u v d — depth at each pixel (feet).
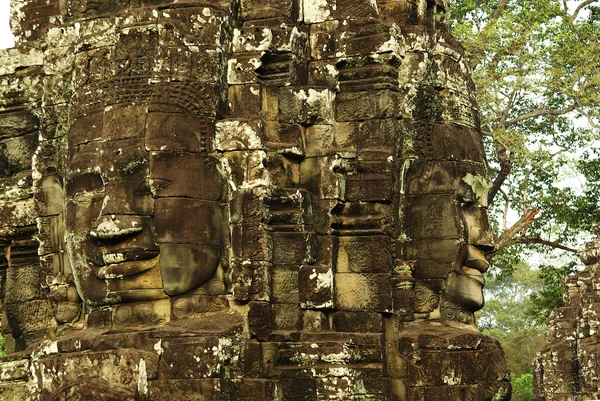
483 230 42.52
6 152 42.75
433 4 43.27
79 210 37.76
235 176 37.01
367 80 39.55
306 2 40.22
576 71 88.48
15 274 42.09
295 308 37.55
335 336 37.45
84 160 37.58
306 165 38.73
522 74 87.56
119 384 33.78
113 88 37.45
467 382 39.32
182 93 36.94
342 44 39.73
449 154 41.57
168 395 34.47
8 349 42.83
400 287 39.27
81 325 39.40
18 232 41.86
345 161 39.04
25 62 42.01
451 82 42.50
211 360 34.68
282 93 38.60
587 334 70.23
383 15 41.91
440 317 41.06
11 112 42.55
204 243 36.65
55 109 39.99
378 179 38.88
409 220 41.22
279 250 37.47
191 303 36.47
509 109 90.22
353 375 37.01
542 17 88.22
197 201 36.70
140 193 36.60
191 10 37.45
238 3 39.09
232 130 37.06
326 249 38.37
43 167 40.32
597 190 92.43
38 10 42.14
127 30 37.55
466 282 41.73
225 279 36.94
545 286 122.42
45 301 41.60
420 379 38.70
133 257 36.45
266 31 38.14
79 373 34.40
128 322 36.73
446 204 41.19
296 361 36.96
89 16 38.91
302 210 37.76
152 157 36.58
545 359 76.84
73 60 39.50
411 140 41.06
